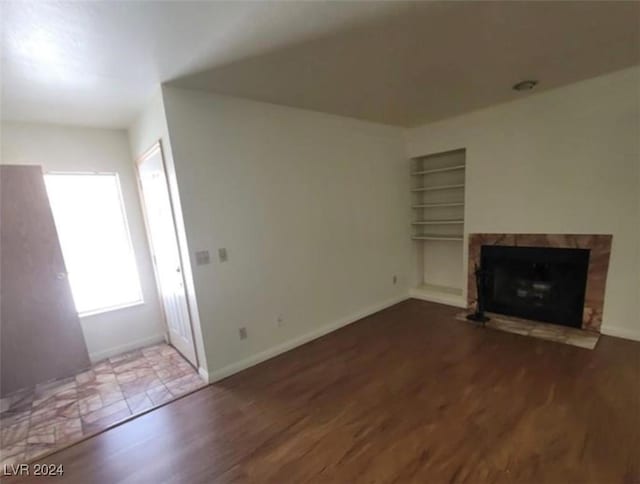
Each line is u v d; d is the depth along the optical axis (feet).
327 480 5.26
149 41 5.62
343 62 7.03
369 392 7.61
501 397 7.06
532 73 8.27
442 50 6.73
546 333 10.10
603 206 9.32
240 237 9.00
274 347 9.94
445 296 13.70
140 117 9.40
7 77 6.43
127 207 11.05
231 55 6.38
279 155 9.75
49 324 9.37
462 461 5.43
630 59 7.66
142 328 11.49
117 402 7.97
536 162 10.39
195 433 6.63
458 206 13.84
